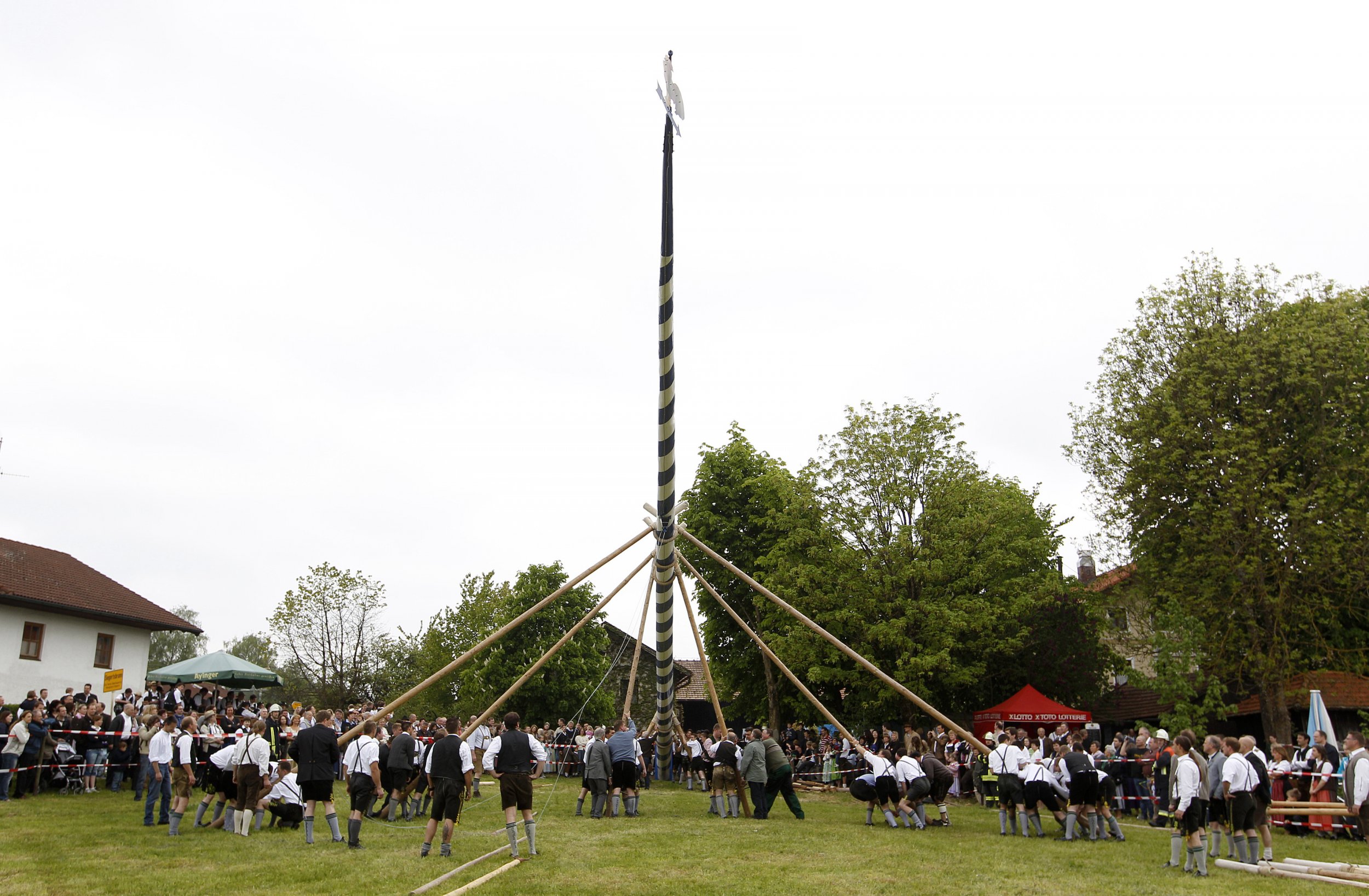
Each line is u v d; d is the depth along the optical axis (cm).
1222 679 2797
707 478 3809
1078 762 1504
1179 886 1087
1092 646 3167
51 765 1833
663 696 2389
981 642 2869
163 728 1498
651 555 2244
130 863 1138
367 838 1386
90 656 3450
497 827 1562
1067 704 3170
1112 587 3070
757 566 3444
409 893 973
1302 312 2733
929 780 1653
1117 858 1306
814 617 2975
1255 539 2550
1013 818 1642
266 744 1392
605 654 5438
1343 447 2644
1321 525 2517
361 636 4547
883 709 2966
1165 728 2502
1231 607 2634
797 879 1098
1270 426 2623
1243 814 1235
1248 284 2802
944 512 2917
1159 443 2741
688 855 1270
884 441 3030
